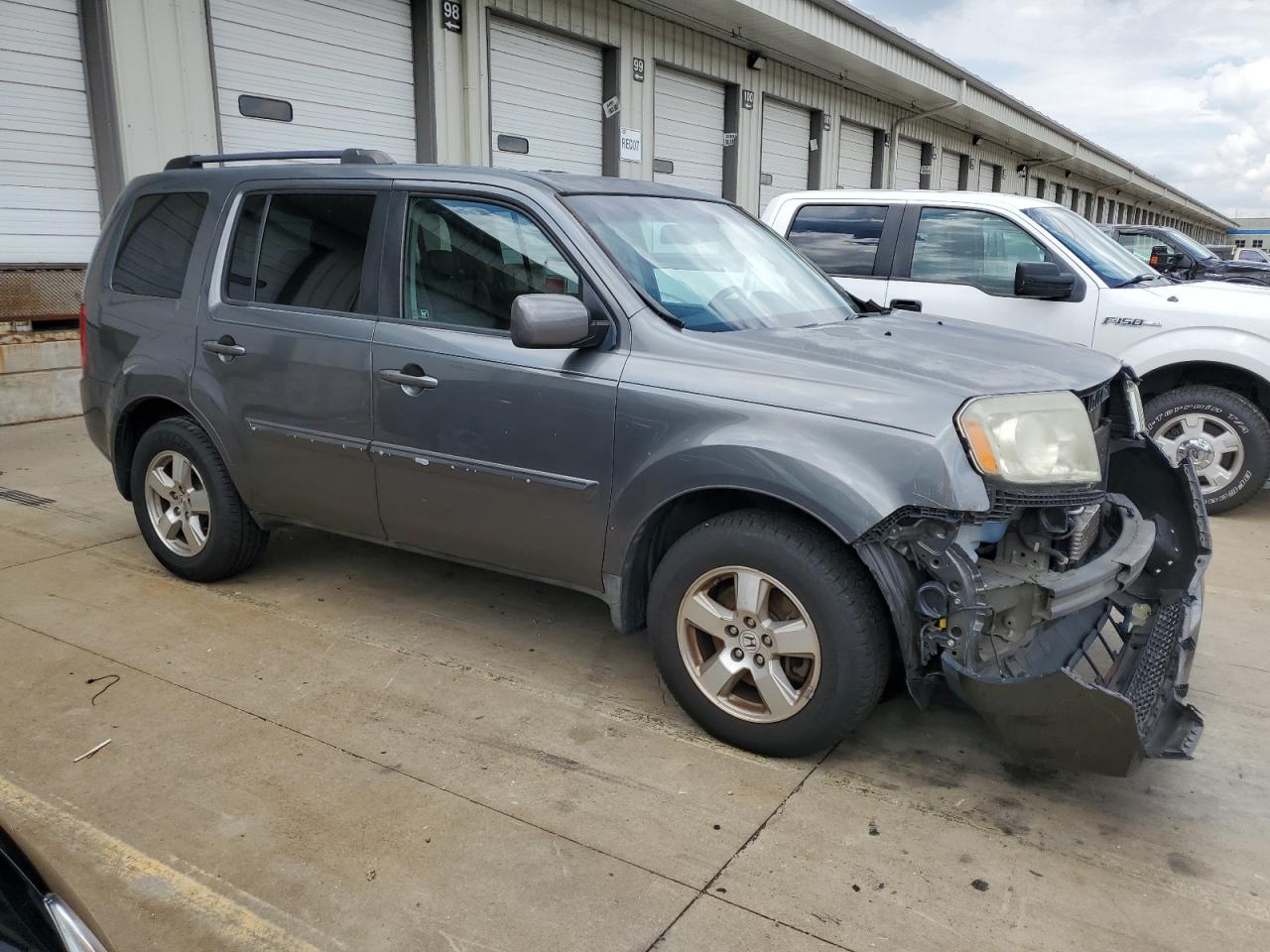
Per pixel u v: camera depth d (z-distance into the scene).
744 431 2.88
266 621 4.09
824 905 2.42
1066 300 6.01
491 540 3.51
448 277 3.54
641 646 3.95
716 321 3.34
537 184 3.46
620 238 3.42
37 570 4.63
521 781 2.94
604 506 3.18
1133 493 3.56
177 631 3.97
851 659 2.82
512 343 3.30
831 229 6.86
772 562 2.88
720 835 2.70
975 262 6.39
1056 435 2.78
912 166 22.19
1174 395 5.95
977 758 3.15
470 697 3.47
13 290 7.83
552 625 4.12
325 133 9.83
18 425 7.95
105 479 6.34
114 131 8.04
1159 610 3.21
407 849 2.61
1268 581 4.87
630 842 2.66
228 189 4.17
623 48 12.98
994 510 2.66
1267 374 5.59
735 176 15.63
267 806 2.79
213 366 4.07
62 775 2.93
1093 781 3.02
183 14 8.39
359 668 3.67
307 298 3.86
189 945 2.26
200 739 3.14
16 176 7.72
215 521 4.26
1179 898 2.47
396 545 3.85
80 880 2.47
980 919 2.38
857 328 3.56
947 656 2.68
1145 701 2.72
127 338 4.37
